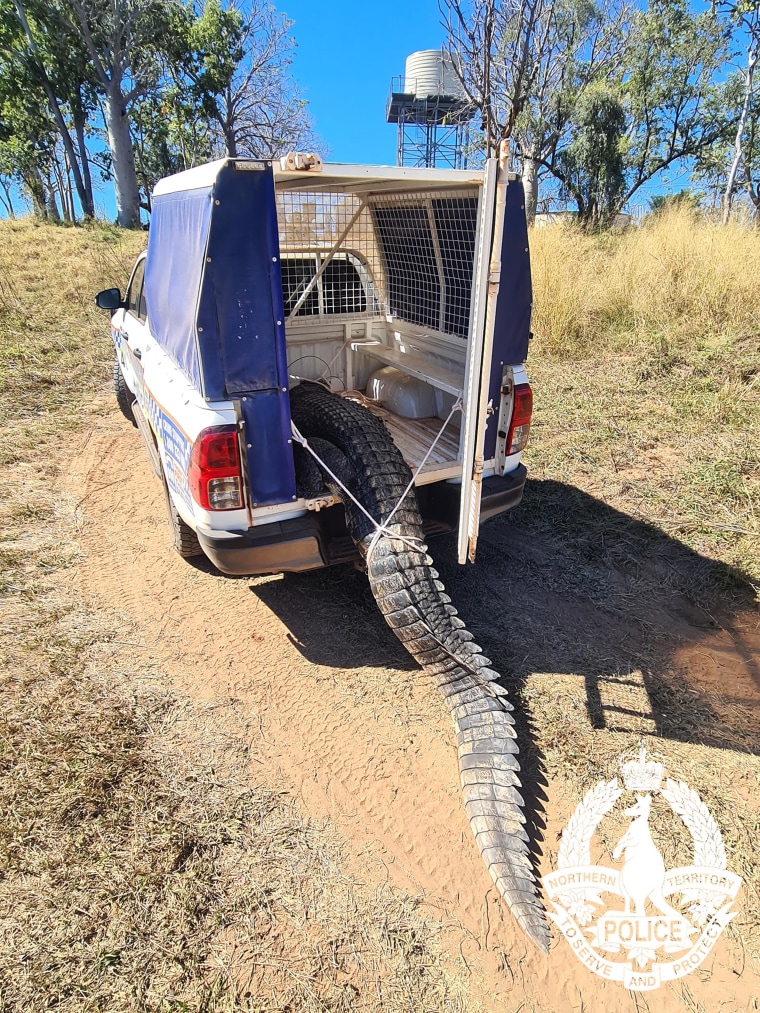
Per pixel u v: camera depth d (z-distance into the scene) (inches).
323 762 116.9
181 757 116.6
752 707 128.0
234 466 118.1
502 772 105.5
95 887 94.9
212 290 109.3
